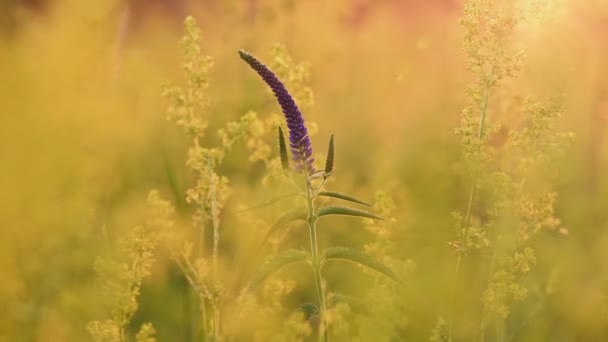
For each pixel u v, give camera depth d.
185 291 1.97
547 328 1.93
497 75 1.77
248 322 1.75
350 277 1.90
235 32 2.65
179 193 2.02
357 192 2.16
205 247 1.93
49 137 1.96
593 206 2.06
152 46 2.96
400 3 2.94
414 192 2.08
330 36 2.68
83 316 1.90
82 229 1.96
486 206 1.94
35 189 1.92
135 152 2.17
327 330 1.66
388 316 1.73
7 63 2.08
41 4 2.65
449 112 2.36
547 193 1.82
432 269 1.89
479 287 1.88
